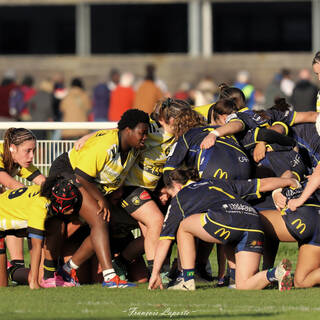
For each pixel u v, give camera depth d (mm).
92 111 68125
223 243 23781
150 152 25984
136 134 24500
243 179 25000
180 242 24234
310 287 24266
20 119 67062
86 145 25250
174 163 25109
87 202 24766
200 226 23703
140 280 27078
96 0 97375
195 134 25359
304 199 24125
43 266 25688
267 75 93438
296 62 93375
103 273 24906
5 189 28469
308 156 26922
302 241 24453
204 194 24047
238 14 109875
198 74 93375
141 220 26031
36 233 24391
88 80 94500
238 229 23594
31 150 26219
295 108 54281
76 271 26453
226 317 19797
